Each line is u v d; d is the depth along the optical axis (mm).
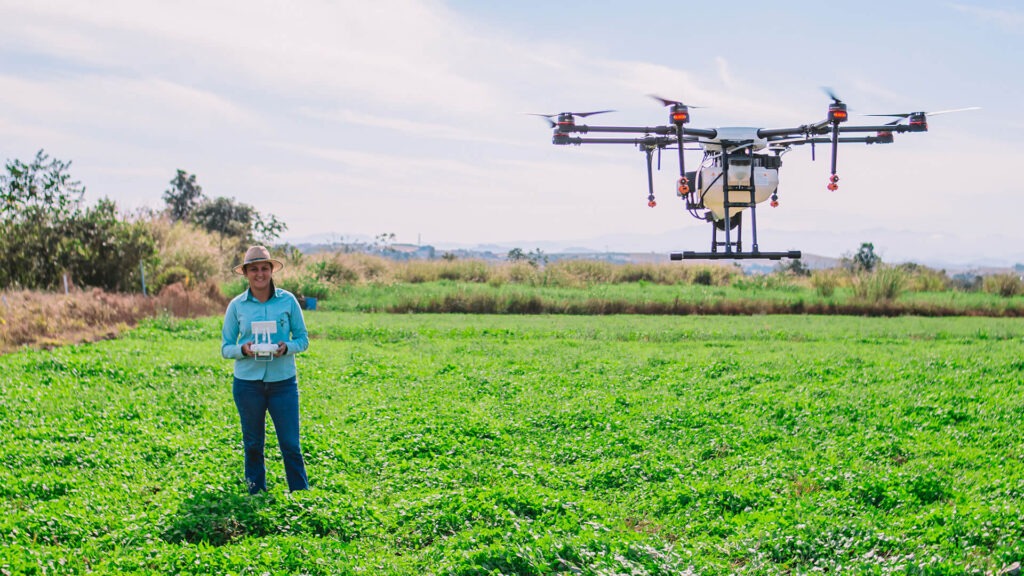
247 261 8547
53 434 10586
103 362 16141
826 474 9258
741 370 17062
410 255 55062
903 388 14664
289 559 6559
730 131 10719
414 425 11625
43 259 29719
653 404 13586
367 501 8375
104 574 6320
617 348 21625
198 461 9695
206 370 15867
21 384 13742
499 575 6230
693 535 7777
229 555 6562
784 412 12727
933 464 9836
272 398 8648
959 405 13250
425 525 7598
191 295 29281
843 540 7141
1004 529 7215
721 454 10672
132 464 9492
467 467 9727
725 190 10688
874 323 30203
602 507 8344
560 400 14023
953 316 35250
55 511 7562
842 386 15133
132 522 7395
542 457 10516
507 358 19281
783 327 28047
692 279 50344
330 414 12547
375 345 22359
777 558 7031
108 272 30406
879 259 45312
